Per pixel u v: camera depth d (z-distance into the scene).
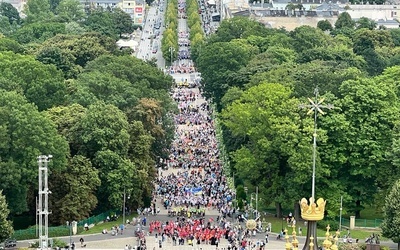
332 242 138.12
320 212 134.38
